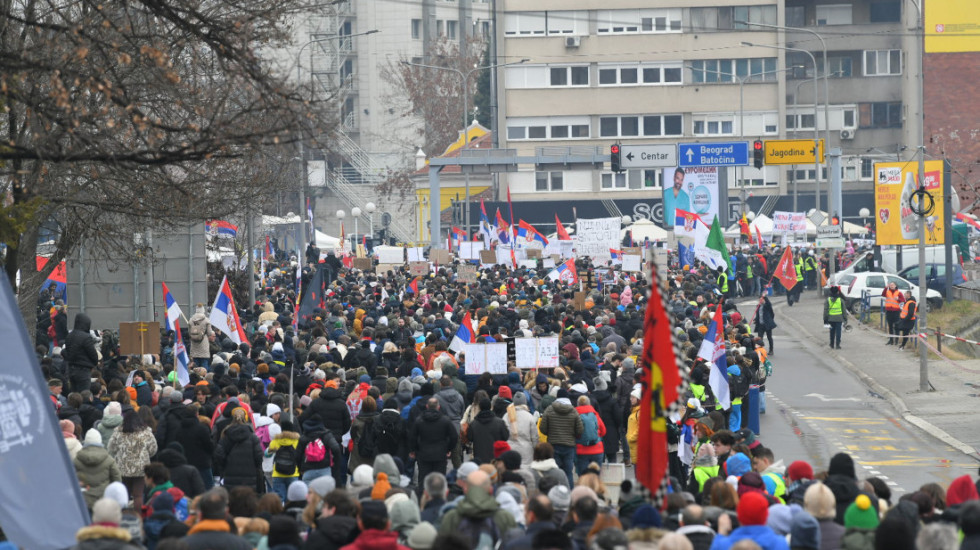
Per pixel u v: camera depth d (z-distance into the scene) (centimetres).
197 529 1744
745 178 16212
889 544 1537
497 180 15988
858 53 16538
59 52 2769
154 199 3675
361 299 6381
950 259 8419
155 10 2508
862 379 5784
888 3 16488
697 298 6306
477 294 6303
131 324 3797
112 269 5069
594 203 15738
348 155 18550
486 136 17250
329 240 12662
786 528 1877
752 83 15875
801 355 6669
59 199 3247
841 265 10906
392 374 4112
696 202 10456
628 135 15975
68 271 5397
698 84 15875
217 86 3244
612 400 3409
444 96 18112
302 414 3148
